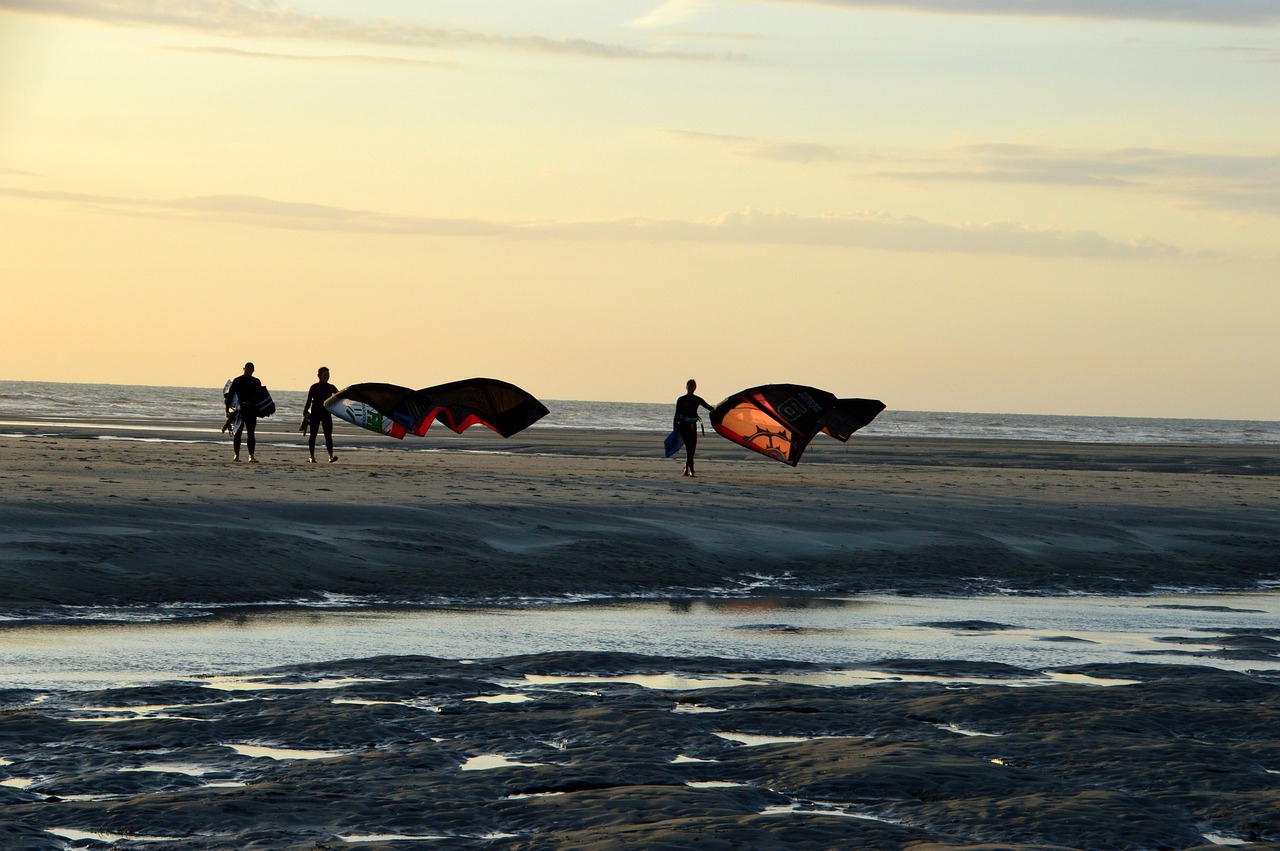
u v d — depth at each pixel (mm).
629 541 29234
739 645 19750
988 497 42906
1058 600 26812
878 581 27875
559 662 17469
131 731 12844
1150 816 10664
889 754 12484
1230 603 27266
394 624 20703
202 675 16141
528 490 37844
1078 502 42562
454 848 9484
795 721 14156
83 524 25609
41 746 12281
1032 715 14547
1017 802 10992
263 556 24719
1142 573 30641
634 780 11531
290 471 41375
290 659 17406
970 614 24109
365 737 12938
